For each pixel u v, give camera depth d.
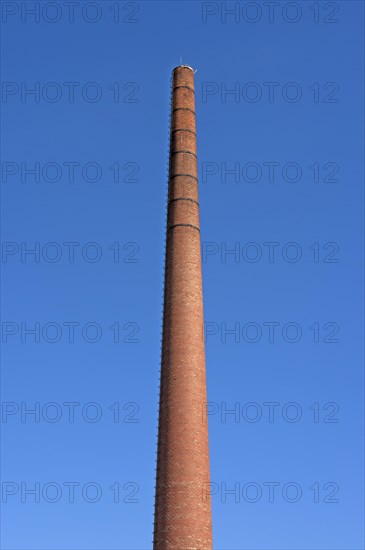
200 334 42.06
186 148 47.84
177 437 39.03
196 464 38.59
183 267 43.50
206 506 38.03
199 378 40.78
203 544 37.16
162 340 42.16
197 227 45.47
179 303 42.41
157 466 39.28
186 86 50.16
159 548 37.16
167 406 40.00
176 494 37.81
